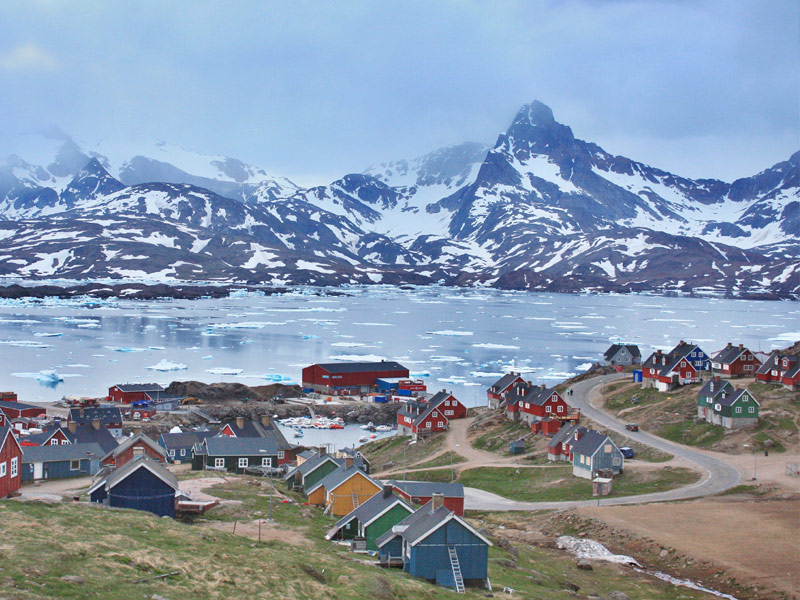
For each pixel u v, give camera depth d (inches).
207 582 1956.2
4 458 3093.0
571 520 3641.7
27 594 1649.9
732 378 6446.9
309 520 3166.8
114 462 4254.4
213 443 4603.8
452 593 2292.1
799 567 2915.8
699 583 2876.5
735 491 3971.5
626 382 7076.8
